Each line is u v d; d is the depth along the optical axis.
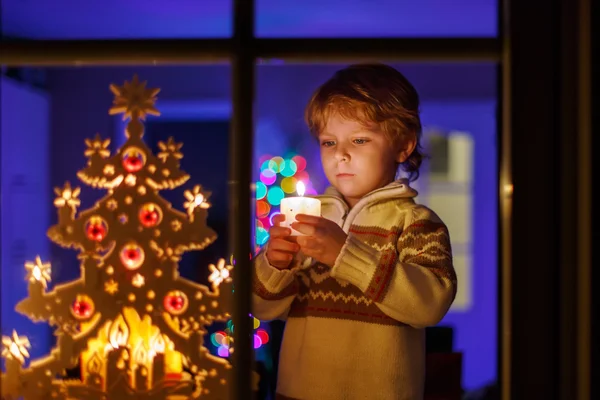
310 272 1.11
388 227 1.08
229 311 0.94
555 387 0.86
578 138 0.84
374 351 1.04
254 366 0.91
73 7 2.20
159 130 3.24
